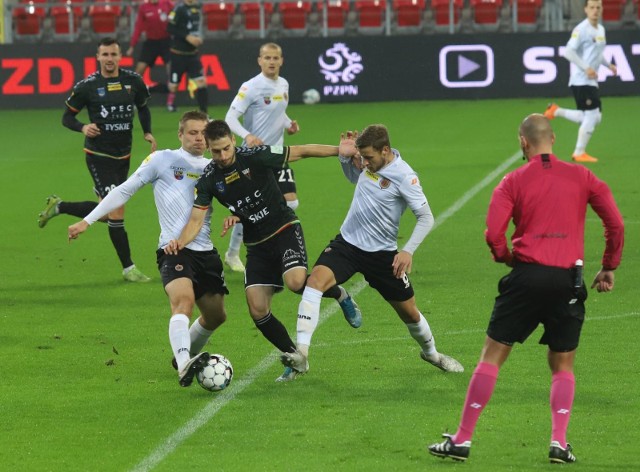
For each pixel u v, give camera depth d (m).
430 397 17.58
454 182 39.25
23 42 65.00
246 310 23.89
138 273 26.94
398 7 65.44
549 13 62.50
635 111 54.56
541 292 14.41
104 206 18.92
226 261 27.88
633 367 19.02
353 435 15.81
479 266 27.52
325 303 24.12
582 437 15.58
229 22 66.12
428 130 50.75
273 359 20.00
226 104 59.41
